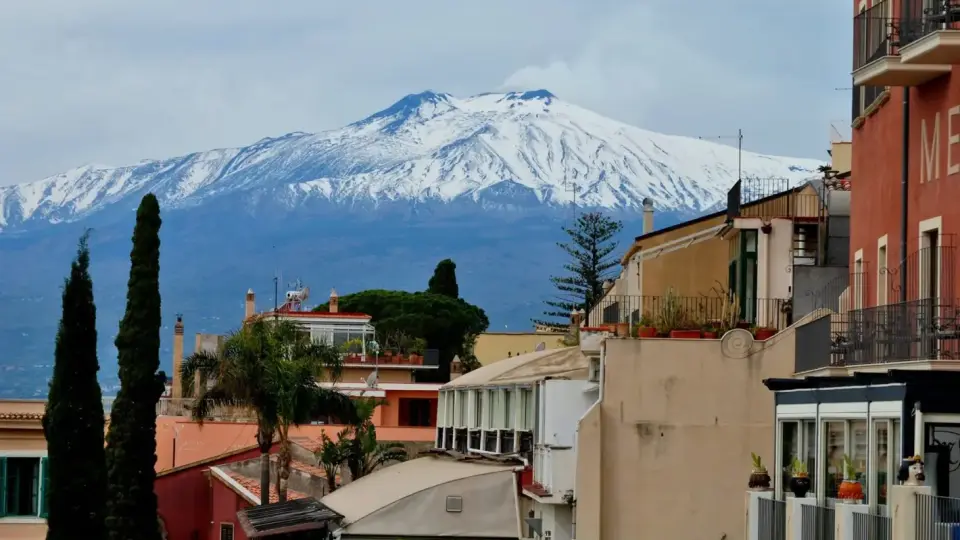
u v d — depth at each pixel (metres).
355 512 64.56
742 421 53.19
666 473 53.00
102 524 61.94
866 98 45.50
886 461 35.84
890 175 43.06
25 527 69.31
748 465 53.00
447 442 82.06
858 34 42.94
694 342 53.38
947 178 38.91
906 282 41.06
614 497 52.88
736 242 63.75
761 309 59.84
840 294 53.72
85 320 62.62
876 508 36.22
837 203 61.12
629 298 69.19
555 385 58.09
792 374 53.28
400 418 120.69
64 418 61.84
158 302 79.31
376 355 136.00
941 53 37.03
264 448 82.62
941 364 34.84
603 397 53.25
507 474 63.25
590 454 53.00
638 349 53.47
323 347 85.38
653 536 52.75
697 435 53.19
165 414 120.69
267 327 84.81
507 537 62.97
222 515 91.06
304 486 89.06
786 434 43.50
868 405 37.03
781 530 41.88
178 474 94.06
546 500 56.44
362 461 89.06
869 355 39.28
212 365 83.44
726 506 52.88
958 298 37.84
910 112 41.38
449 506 63.12
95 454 62.12
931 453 34.50
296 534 69.50
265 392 82.12
